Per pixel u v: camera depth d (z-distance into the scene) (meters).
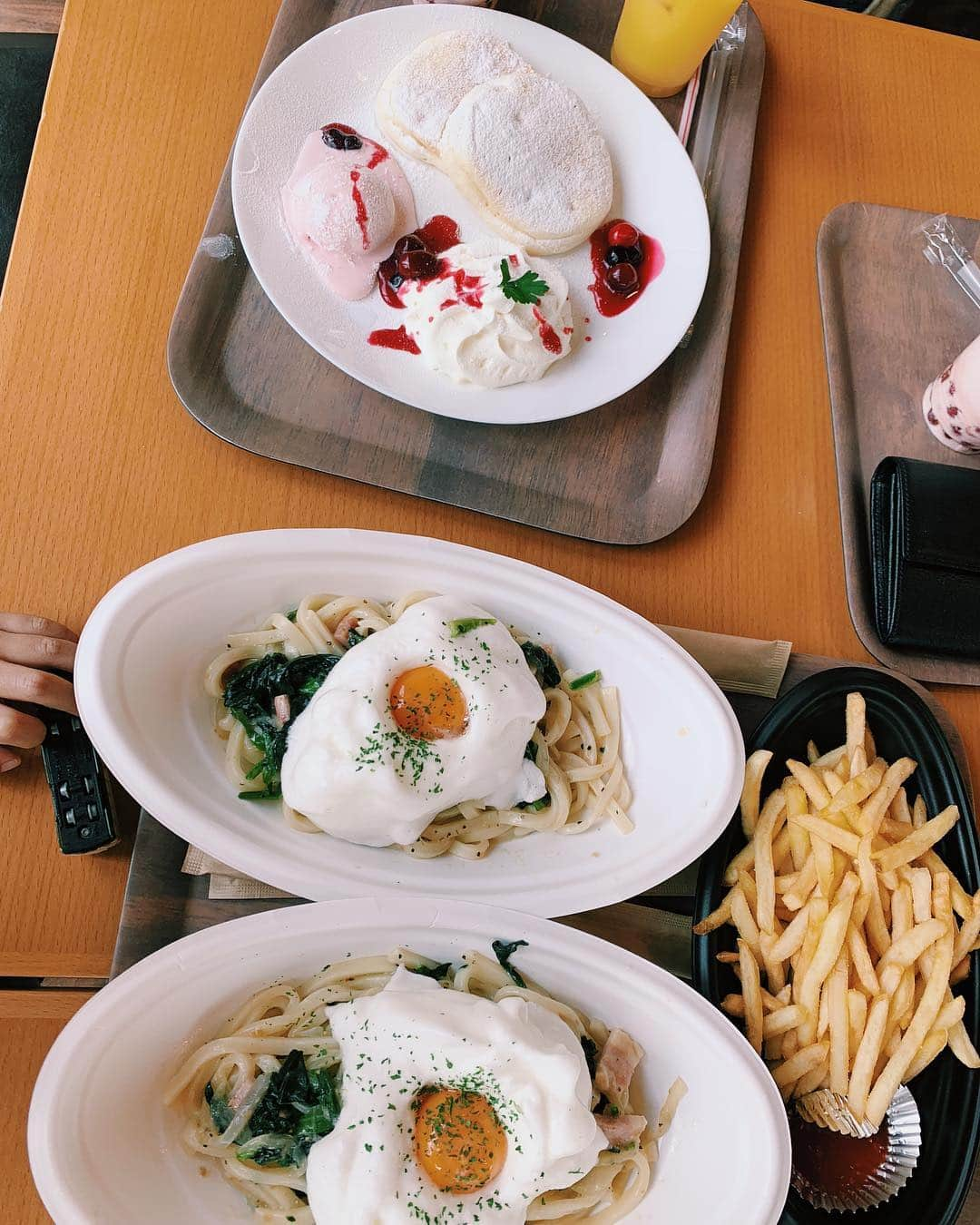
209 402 0.55
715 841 0.50
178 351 0.55
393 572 0.50
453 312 0.55
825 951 0.49
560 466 0.58
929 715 0.53
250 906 0.51
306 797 0.47
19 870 0.49
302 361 0.56
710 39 0.59
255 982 0.47
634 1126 0.48
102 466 0.54
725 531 0.59
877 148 0.67
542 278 0.57
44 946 0.49
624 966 0.46
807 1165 0.50
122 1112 0.44
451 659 0.49
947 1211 0.48
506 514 0.56
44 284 0.55
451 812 0.52
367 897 0.46
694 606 0.57
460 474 0.56
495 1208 0.46
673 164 0.61
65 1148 0.41
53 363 0.55
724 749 0.49
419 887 0.48
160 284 0.57
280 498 0.55
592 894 0.48
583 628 0.51
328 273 0.56
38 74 0.72
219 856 0.45
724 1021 0.46
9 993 0.48
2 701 0.50
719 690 0.50
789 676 0.57
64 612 0.52
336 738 0.47
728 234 0.62
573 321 0.58
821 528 0.60
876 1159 0.51
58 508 0.53
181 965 0.44
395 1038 0.46
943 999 0.49
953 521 0.56
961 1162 0.49
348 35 0.58
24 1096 0.48
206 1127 0.48
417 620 0.49
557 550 0.57
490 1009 0.46
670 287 0.59
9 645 0.50
